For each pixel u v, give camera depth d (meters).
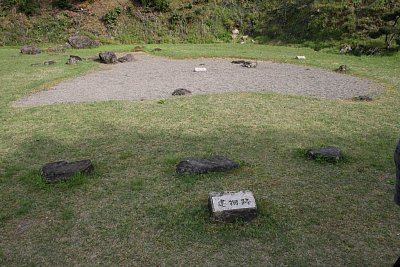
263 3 23.94
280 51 17.64
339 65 13.52
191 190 4.45
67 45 19.92
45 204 4.23
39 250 3.43
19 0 24.25
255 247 3.38
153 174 4.92
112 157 5.53
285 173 4.88
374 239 3.49
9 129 6.95
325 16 19.56
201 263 3.19
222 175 4.82
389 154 5.50
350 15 18.52
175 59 15.91
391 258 3.22
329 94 9.40
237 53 16.64
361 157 5.38
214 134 6.43
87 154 5.67
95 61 15.23
